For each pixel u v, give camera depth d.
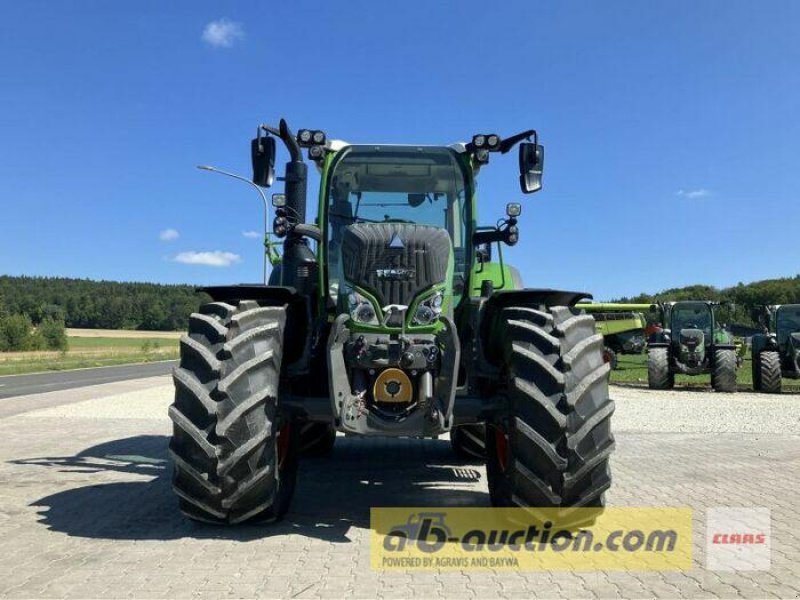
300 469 6.55
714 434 9.03
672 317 18.64
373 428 4.14
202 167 19.73
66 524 4.48
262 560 3.75
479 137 5.23
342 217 5.30
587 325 4.35
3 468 6.54
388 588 3.36
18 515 4.72
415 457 7.27
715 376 16.58
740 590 3.39
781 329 17.53
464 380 4.99
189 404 3.98
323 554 3.86
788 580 3.53
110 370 33.06
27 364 39.91
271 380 4.07
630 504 5.09
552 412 3.89
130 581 3.43
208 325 4.16
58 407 12.85
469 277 5.27
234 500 3.97
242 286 4.46
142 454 7.39
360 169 5.39
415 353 4.19
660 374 17.31
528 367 4.05
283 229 5.27
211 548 3.96
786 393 16.33
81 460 7.01
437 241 4.49
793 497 5.33
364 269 4.38
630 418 10.80
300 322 5.04
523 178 5.03
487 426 4.77
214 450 3.85
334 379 4.11
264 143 5.02
